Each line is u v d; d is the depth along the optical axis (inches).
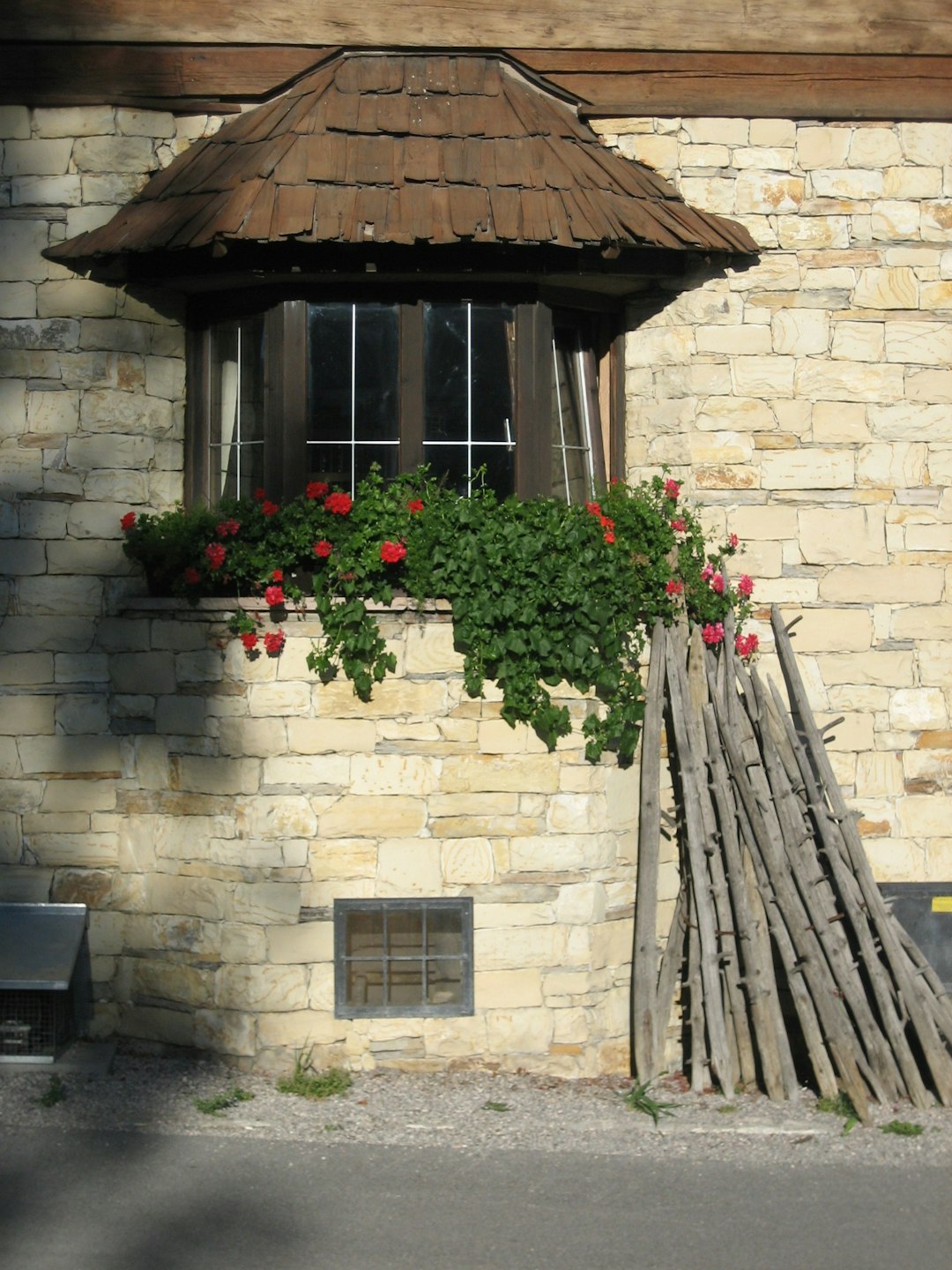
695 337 303.0
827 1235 207.5
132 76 296.5
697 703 288.2
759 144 304.3
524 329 290.0
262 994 274.7
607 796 281.9
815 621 303.4
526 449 288.8
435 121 289.1
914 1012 267.9
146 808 287.0
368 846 275.6
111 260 282.8
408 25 298.7
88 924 289.9
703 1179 227.1
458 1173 228.1
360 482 288.8
